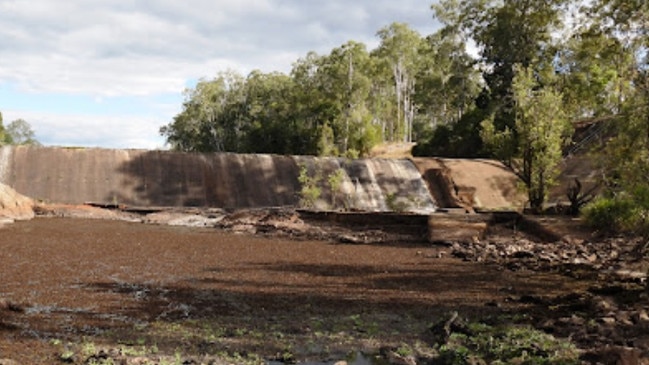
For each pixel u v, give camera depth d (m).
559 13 29.83
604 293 16.05
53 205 39.59
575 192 35.88
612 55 29.00
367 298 15.84
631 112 24.92
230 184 47.47
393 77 96.44
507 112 60.25
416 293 16.72
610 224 28.66
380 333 11.96
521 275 20.19
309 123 81.81
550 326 11.79
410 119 95.69
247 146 82.38
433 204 49.38
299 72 89.75
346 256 24.80
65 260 20.92
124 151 47.94
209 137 96.75
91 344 10.45
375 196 49.41
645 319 11.36
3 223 32.75
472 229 30.88
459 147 63.97
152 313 13.43
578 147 52.19
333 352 10.55
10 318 12.43
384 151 79.31
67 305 13.96
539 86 57.38
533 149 36.69
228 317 13.20
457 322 12.16
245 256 23.89
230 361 9.74
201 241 28.64
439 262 23.42
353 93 79.94
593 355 9.45
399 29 88.81
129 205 43.47
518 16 33.78
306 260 23.25
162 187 45.75
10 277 17.33
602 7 26.89
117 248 24.73
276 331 11.95
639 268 20.59
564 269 21.06
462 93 75.50
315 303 15.05
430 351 10.62
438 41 81.94
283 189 48.34
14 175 43.25
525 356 9.80
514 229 32.47
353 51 82.69
